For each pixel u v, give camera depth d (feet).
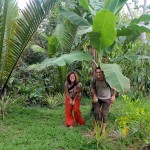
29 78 26.86
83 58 15.65
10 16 18.65
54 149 13.47
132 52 23.68
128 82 13.85
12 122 17.80
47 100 23.00
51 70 26.43
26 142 14.25
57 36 22.15
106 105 15.37
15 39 18.90
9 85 23.99
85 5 16.98
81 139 14.47
